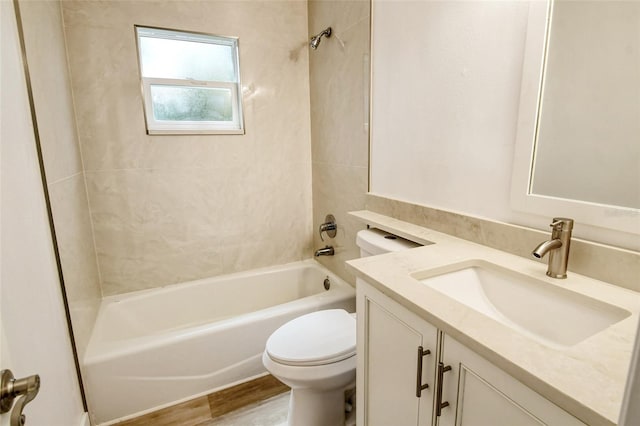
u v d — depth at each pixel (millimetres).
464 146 1242
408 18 1438
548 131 973
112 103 1925
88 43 1824
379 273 977
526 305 936
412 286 891
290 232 2574
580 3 875
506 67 1065
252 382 1819
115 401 1560
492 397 655
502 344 632
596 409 471
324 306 1976
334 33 2035
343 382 1313
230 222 2357
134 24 1911
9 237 853
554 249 884
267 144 2387
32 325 946
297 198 2557
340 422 1466
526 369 561
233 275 2393
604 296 787
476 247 1177
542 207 995
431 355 800
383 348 999
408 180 1546
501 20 1065
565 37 912
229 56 2238
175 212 2184
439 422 806
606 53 835
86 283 1698
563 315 847
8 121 951
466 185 1252
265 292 2451
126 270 2105
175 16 1997
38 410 940
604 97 847
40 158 1177
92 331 1720
